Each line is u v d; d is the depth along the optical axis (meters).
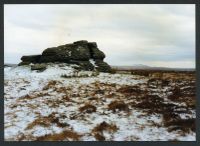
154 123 19.17
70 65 44.50
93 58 48.59
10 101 25.19
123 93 27.14
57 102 24.44
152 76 38.03
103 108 22.41
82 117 20.39
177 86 29.78
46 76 37.47
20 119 20.41
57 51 45.91
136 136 17.36
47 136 17.20
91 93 27.34
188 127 18.22
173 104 23.00
